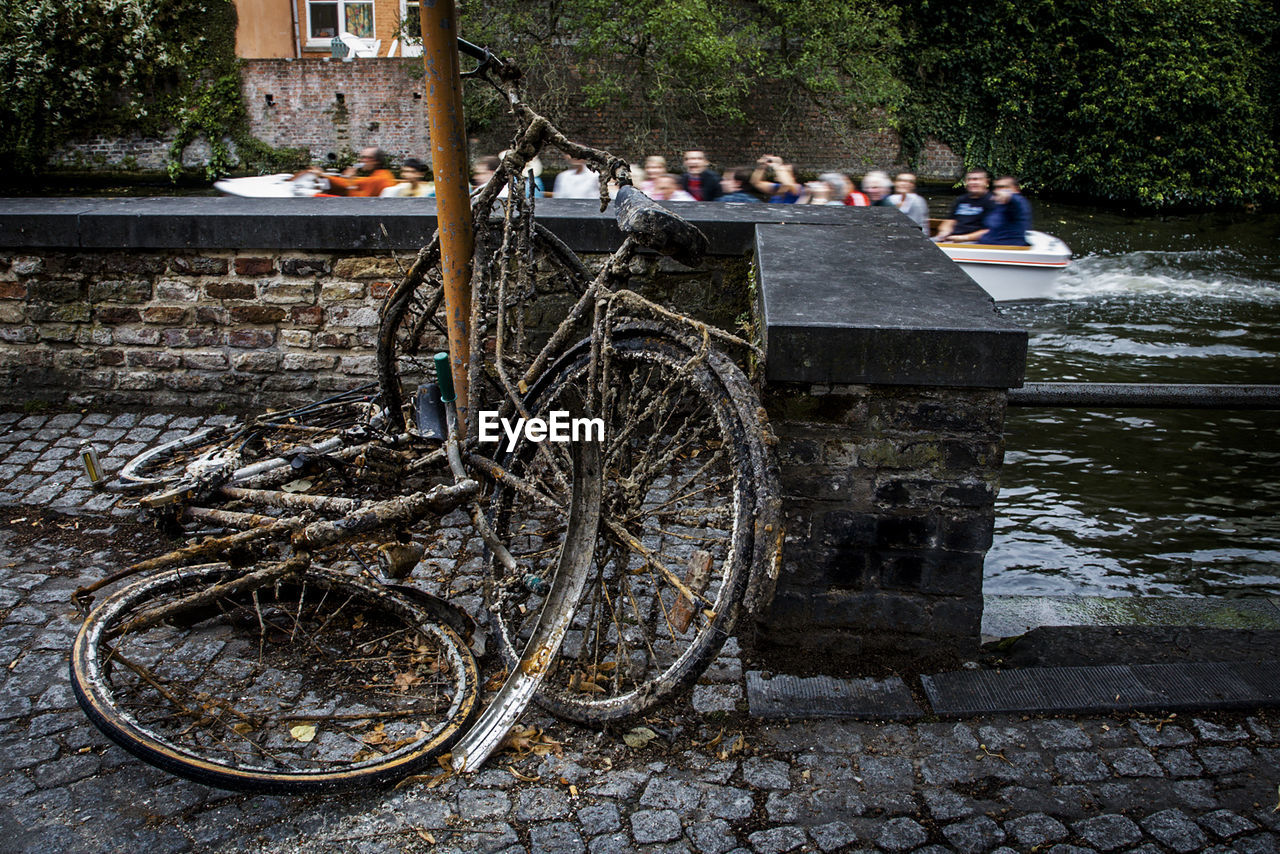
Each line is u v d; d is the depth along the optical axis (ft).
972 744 9.01
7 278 16.98
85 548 12.83
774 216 16.17
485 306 10.71
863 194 38.93
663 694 8.53
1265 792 8.34
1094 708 9.42
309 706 9.47
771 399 9.55
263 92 74.54
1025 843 7.76
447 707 9.41
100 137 75.46
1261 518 18.70
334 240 16.26
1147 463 21.40
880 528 9.86
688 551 12.62
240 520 10.04
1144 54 78.64
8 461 15.39
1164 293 40.11
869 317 9.37
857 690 9.77
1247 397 15.44
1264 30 82.23
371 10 77.66
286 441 12.87
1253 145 79.15
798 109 79.10
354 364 17.04
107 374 17.40
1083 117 79.66
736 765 8.73
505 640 9.87
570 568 8.95
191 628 10.76
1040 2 80.38
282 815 8.02
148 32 73.05
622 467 9.87
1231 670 10.02
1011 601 12.58
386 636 10.55
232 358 17.19
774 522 8.03
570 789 8.38
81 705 8.13
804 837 7.83
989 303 10.12
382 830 7.87
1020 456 21.77
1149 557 17.06
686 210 16.75
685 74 74.18
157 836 7.77
